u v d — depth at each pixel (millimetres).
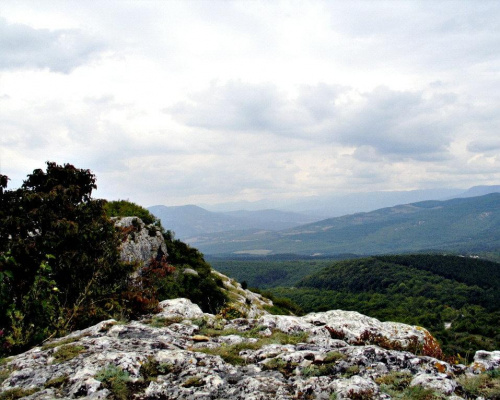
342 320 10203
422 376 5988
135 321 10797
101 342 8055
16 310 10328
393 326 10078
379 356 7156
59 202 13742
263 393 5746
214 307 26938
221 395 5832
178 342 8562
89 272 12938
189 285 27188
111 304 12266
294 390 5906
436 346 9133
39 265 11836
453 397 5289
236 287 42875
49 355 7570
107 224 14477
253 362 7461
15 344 9484
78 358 7125
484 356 7582
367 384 5754
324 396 5594
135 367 6539
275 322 10258
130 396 5715
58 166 14938
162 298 23000
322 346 8188
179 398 5699
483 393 5668
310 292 174625
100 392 5621
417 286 155750
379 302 142500
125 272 13969
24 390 5922
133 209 30594
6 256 11055
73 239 13195
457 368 6934
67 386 5965
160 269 22297
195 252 35000
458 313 122375
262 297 46938
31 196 12938
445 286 152250
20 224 12289
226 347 8336
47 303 11023
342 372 6590
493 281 157375
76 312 11781
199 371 6605
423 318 117688
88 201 15102
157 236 28188
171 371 6734
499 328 98688
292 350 7809
